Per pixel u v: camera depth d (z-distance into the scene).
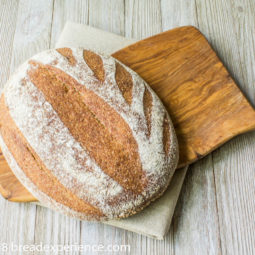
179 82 0.74
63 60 0.69
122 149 0.66
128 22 0.84
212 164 0.75
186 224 0.73
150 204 0.70
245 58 0.80
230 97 0.73
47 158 0.65
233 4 0.83
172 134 0.69
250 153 0.75
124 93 0.68
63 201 0.65
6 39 0.84
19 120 0.66
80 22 0.85
